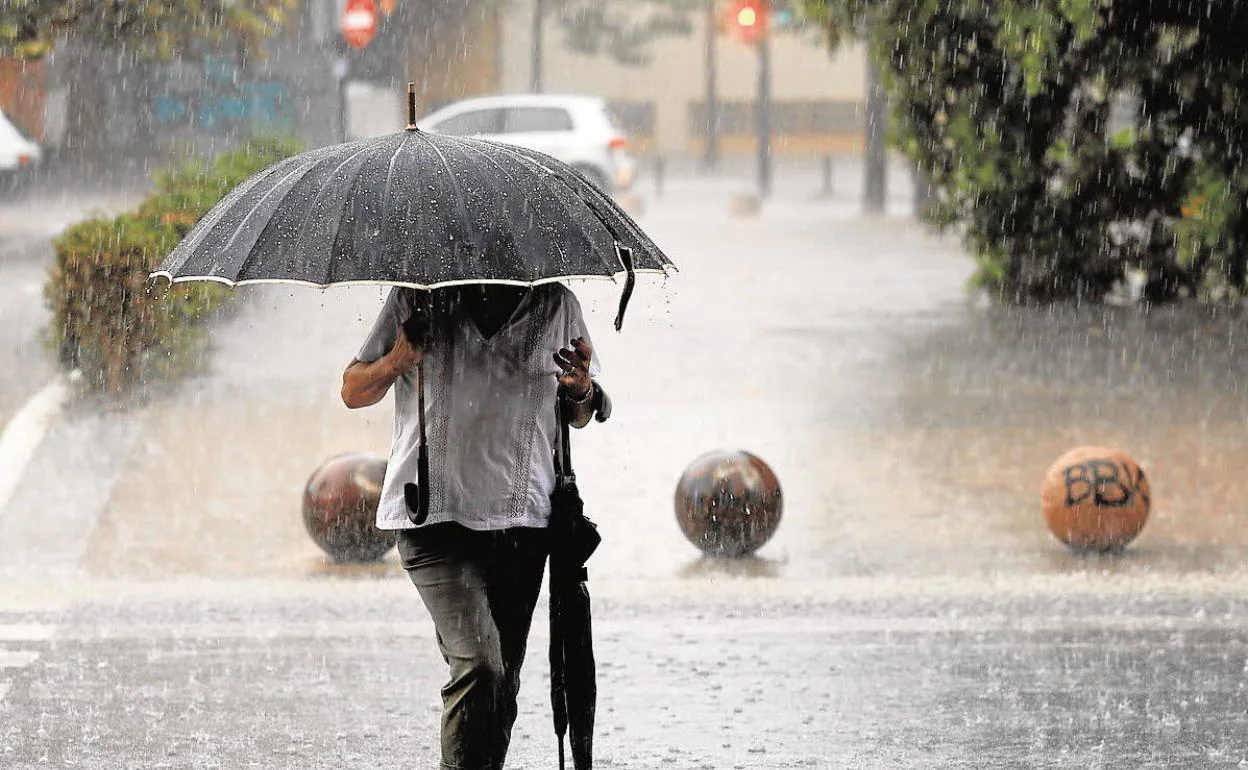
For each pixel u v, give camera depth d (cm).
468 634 1628
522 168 1658
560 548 1664
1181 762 2138
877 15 6594
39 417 4484
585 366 1652
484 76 18638
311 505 3222
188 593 3011
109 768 2123
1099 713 2338
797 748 2186
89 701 2409
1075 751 2178
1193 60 5941
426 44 15338
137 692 2453
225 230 1609
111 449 4166
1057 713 2338
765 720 2303
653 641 2712
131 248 4794
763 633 2761
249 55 7519
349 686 2483
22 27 6469
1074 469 3278
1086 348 5781
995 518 3591
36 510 3622
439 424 1639
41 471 3953
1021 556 3281
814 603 2944
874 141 12638
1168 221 6694
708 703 2384
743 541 3253
